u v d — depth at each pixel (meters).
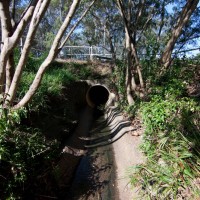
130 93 9.08
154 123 5.32
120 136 7.25
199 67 8.77
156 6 11.75
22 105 4.34
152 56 9.48
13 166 3.62
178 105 5.61
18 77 4.07
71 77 12.40
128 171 5.04
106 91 14.48
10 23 3.99
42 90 7.19
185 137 4.41
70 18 4.13
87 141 7.96
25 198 3.97
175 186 3.66
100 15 15.48
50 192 4.55
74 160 6.31
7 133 3.54
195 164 3.87
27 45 3.93
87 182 5.35
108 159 6.38
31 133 4.66
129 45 9.28
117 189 4.96
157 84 8.33
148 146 4.93
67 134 7.54
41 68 4.30
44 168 4.61
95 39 18.34
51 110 7.58
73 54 17.73
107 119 10.60
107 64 15.73
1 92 4.04
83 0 10.18
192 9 8.73
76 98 12.15
